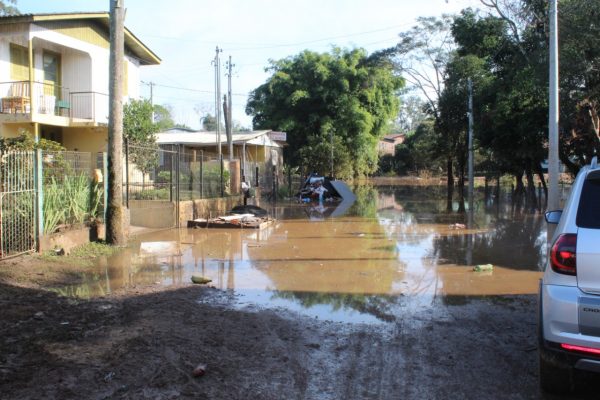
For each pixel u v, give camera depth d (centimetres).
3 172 914
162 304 702
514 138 2227
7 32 1723
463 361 509
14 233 938
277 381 457
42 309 657
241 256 1130
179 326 597
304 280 891
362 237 1454
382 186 4850
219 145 3078
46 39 1783
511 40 2219
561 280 390
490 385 453
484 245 1297
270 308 702
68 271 914
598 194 404
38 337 545
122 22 1161
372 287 839
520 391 440
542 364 414
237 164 2361
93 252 1096
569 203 417
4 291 727
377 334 593
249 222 1661
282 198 3200
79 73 2014
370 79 4603
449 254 1165
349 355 525
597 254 377
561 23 1578
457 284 862
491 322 642
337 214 2184
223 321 627
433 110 3828
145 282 856
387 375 475
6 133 1781
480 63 2794
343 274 943
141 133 2002
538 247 1260
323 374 475
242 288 825
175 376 455
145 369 468
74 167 1224
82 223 1174
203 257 1110
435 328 617
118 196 1192
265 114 4669
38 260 945
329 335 587
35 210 981
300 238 1430
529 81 1859
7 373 446
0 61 1752
